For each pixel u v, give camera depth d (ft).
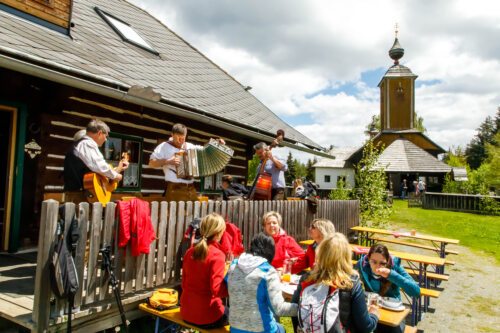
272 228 18.07
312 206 30.58
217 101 32.45
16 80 19.95
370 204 47.37
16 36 17.69
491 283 29.86
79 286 12.37
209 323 13.09
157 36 41.78
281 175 28.04
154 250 15.11
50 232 11.51
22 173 20.34
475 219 64.18
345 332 10.95
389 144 150.61
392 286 15.02
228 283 12.23
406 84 149.48
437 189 127.65
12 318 11.72
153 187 28.14
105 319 13.56
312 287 11.35
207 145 19.04
